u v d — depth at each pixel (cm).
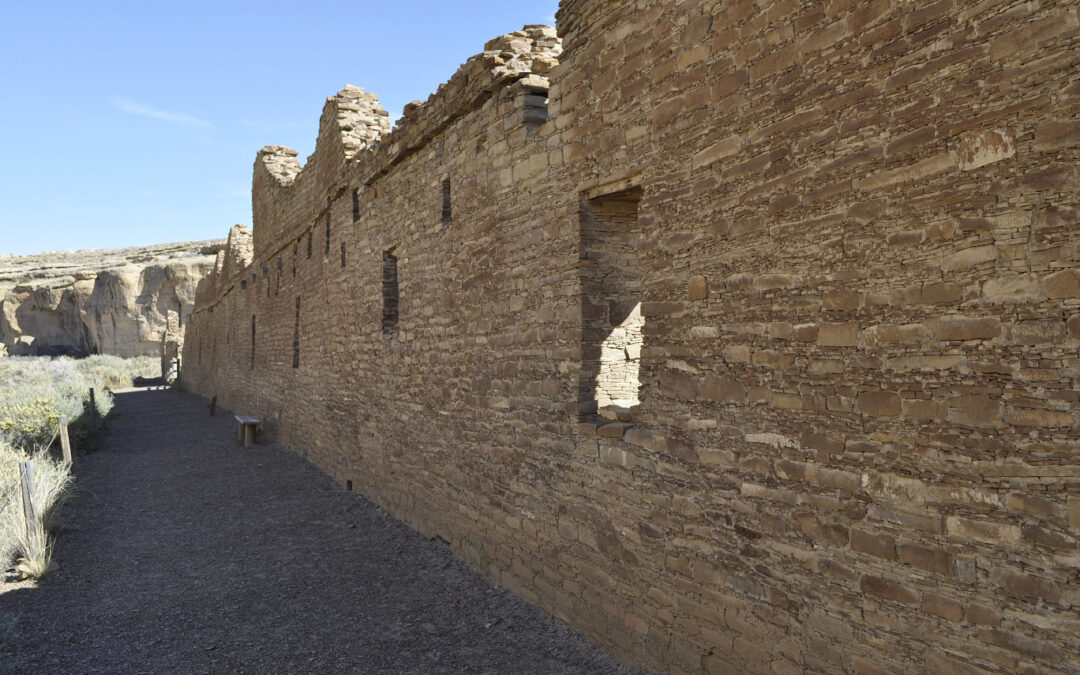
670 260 468
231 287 2495
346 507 1009
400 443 925
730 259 422
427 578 705
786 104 385
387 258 1000
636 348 575
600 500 532
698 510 445
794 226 382
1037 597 283
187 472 1305
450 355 778
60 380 3014
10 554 742
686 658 451
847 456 355
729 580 422
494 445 684
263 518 959
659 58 474
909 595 327
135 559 784
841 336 358
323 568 746
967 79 305
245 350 2223
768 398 398
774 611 393
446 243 785
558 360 580
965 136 306
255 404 2008
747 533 410
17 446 1305
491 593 656
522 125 627
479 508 714
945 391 315
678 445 460
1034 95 284
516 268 642
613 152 518
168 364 4462
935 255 318
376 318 1020
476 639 564
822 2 365
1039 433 283
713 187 434
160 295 5681
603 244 563
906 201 329
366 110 1211
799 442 379
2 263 7856
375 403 1020
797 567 380
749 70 408
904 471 330
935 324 318
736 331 419
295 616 619
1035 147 284
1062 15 275
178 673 515
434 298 819
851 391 354
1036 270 284
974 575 304
